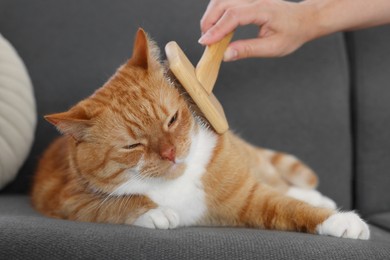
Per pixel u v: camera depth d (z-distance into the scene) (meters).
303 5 1.78
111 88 1.57
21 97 1.96
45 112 2.23
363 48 2.26
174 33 2.23
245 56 1.67
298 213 1.50
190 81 1.34
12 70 1.98
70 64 2.24
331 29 1.80
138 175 1.54
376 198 2.18
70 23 2.26
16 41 2.25
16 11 2.27
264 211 1.59
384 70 2.23
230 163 1.65
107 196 1.57
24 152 1.97
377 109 2.21
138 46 1.58
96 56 2.24
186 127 1.57
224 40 1.52
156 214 1.42
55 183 1.76
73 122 1.47
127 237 1.18
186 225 1.65
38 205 1.76
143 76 1.56
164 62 1.65
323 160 2.23
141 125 1.49
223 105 2.24
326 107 2.24
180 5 2.26
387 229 1.87
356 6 1.79
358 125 2.23
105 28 2.26
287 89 2.25
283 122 2.25
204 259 1.11
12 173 1.96
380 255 1.15
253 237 1.23
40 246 1.13
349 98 2.29
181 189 1.60
